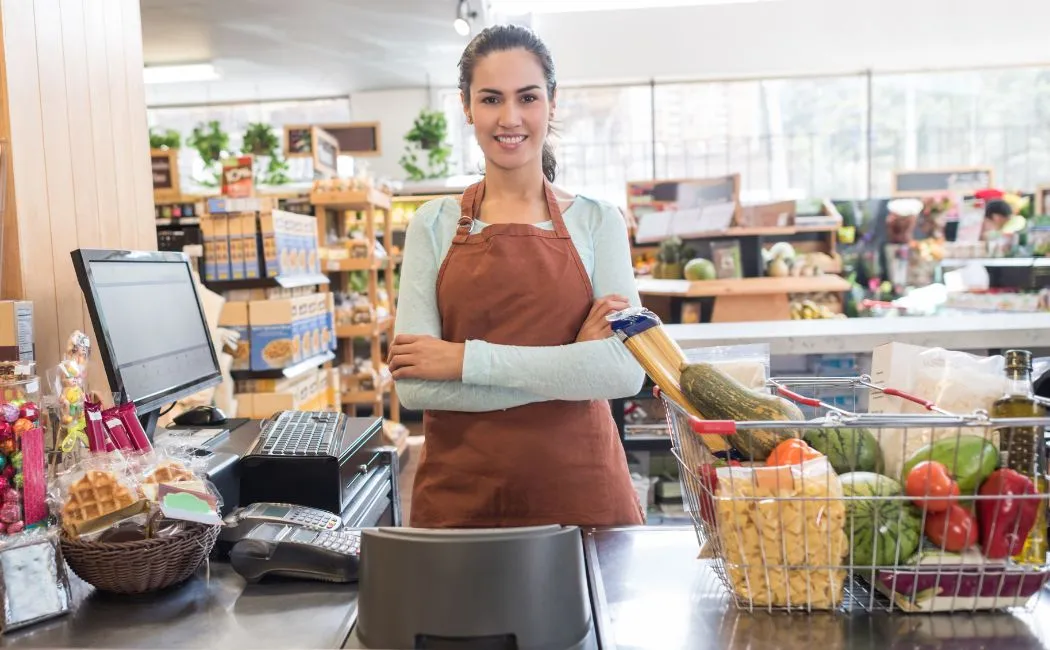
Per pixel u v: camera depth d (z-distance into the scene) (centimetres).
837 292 608
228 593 117
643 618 98
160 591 117
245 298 412
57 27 191
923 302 651
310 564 118
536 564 88
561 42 890
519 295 158
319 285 566
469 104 161
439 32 719
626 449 308
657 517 308
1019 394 101
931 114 923
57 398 126
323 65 840
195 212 660
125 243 222
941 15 850
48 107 186
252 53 783
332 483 156
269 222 405
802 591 97
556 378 149
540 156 165
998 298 614
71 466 122
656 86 945
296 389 419
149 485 119
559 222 162
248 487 158
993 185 746
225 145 804
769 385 127
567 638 89
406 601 87
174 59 802
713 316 546
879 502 96
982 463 96
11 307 154
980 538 96
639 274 598
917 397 113
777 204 585
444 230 166
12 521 108
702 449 103
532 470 157
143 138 235
